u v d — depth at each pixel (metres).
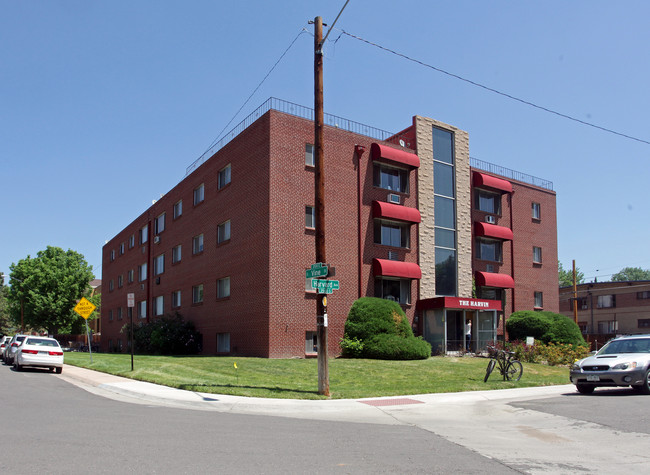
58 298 64.56
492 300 31.39
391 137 33.69
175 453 7.41
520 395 15.77
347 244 27.83
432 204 32.09
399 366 22.14
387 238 29.77
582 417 11.49
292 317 25.33
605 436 9.65
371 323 25.69
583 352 26.41
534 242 38.06
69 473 6.24
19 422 9.55
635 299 59.47
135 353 37.81
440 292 31.73
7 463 6.61
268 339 24.56
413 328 29.97
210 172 31.95
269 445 8.20
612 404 13.17
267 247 25.14
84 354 35.97
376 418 11.70
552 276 38.91
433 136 33.09
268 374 18.94
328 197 27.45
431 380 18.80
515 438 9.59
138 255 45.81
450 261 32.62
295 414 12.02
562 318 32.78
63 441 7.97
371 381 18.31
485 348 29.67
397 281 29.92
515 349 26.95
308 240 26.34
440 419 11.70
